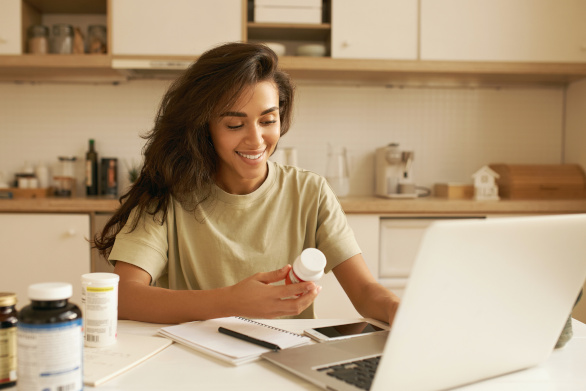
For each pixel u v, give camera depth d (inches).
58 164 114.2
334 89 117.7
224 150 45.9
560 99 120.9
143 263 44.7
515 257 24.5
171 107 47.7
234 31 101.7
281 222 51.4
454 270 22.6
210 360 30.5
